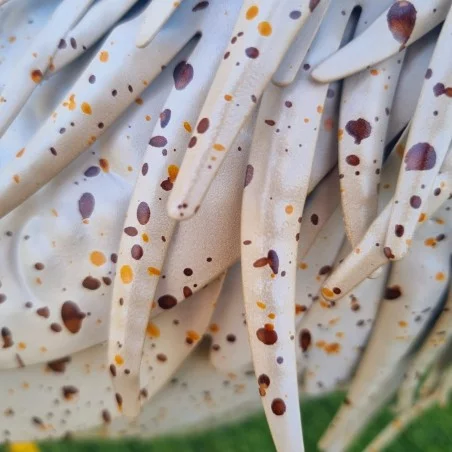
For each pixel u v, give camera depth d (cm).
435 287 65
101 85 60
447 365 73
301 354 69
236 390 70
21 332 62
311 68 57
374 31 57
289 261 58
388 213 56
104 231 61
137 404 62
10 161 61
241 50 54
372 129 58
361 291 65
